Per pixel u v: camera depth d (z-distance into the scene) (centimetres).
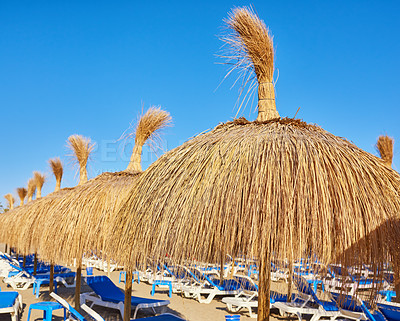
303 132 296
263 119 330
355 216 234
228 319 334
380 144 806
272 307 773
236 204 244
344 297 250
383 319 605
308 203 235
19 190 1978
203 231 252
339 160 263
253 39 335
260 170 250
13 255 1817
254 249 230
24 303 846
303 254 227
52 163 1110
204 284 920
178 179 294
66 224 541
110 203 516
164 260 279
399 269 249
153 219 290
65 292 1013
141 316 747
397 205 255
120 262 328
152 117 624
